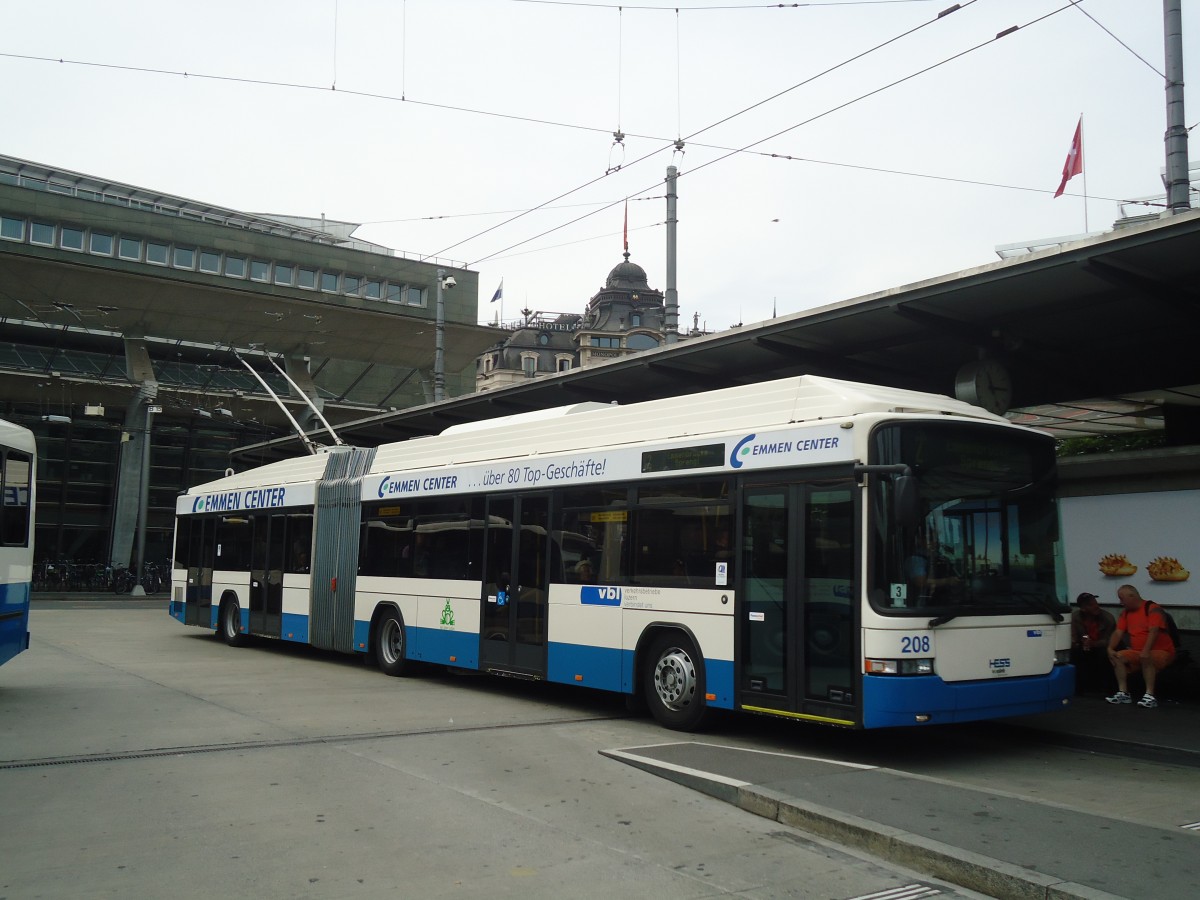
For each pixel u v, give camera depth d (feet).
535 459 38.09
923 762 27.45
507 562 38.65
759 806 21.47
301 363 132.98
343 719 32.91
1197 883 15.75
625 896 16.25
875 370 45.60
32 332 123.54
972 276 32.53
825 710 26.30
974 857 17.02
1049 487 29.19
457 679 44.78
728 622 29.43
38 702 35.83
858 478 26.23
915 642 25.41
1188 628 37.19
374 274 149.59
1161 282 31.30
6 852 18.29
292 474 55.77
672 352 45.50
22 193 124.06
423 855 18.31
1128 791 23.80
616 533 33.91
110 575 124.06
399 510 45.75
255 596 57.11
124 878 16.88
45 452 132.26
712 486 30.63
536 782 24.12
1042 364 41.60
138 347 122.11
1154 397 42.91
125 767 25.26
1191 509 37.19
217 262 137.90
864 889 16.75
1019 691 27.09
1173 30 37.76
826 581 26.76
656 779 24.52
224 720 32.35
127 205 143.13
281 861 17.88
